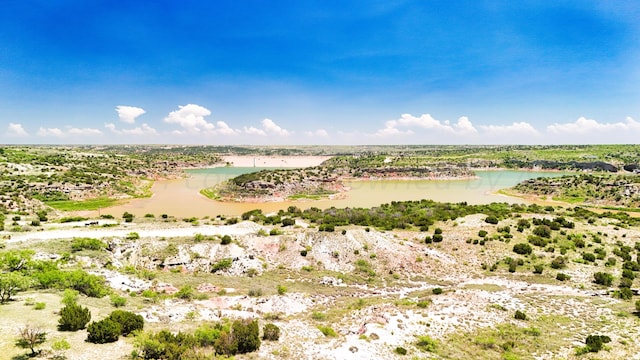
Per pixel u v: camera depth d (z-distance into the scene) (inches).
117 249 2118.6
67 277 1378.0
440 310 1480.1
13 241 2064.5
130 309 1279.5
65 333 928.3
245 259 2192.4
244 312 1443.2
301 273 2155.5
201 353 925.2
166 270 2031.3
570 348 1174.3
